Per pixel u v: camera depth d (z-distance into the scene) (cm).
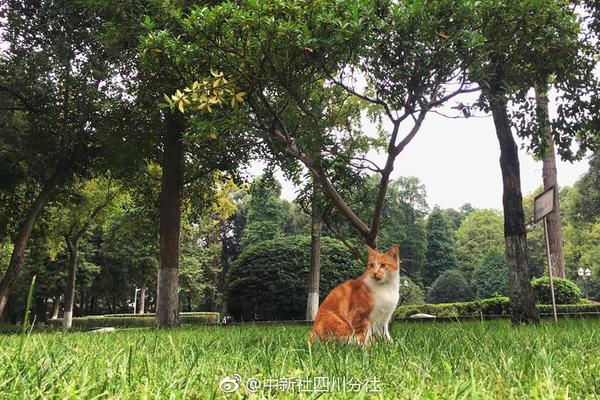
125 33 849
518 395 168
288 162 788
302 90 624
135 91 1305
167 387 172
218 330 742
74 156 1432
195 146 1226
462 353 282
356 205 768
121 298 4066
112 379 186
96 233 3591
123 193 1920
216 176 1644
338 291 415
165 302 1121
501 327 571
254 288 2244
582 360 248
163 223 1167
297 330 700
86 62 1191
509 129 783
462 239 5694
